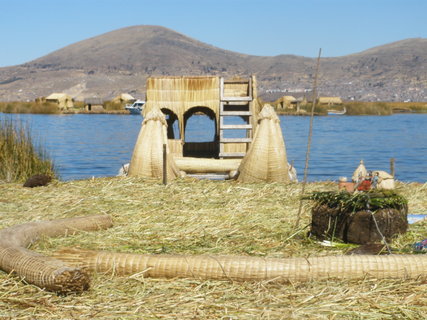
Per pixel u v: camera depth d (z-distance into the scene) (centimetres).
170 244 640
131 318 426
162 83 1331
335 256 529
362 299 462
